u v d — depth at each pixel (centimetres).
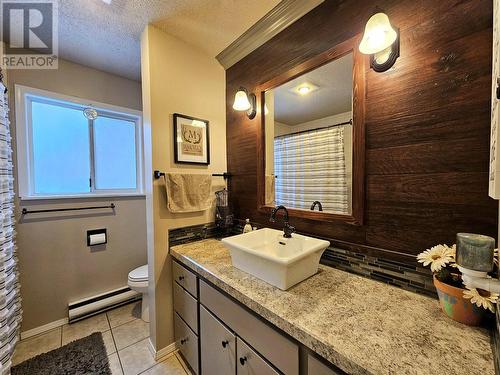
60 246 190
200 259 132
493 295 63
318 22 125
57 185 198
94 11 136
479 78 77
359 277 108
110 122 228
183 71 167
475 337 65
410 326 70
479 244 62
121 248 225
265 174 163
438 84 86
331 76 121
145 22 146
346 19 112
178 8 134
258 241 141
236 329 100
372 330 69
